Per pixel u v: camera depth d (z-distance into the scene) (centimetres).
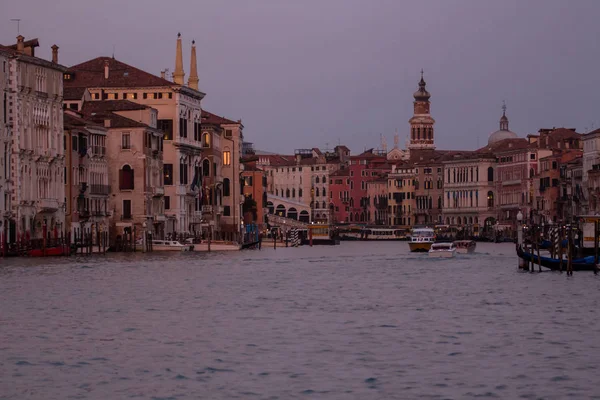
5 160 13300
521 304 8050
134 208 16388
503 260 14475
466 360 5725
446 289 9362
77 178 15188
